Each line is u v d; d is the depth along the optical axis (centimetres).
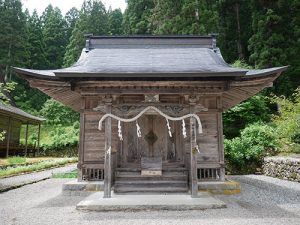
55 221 607
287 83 2406
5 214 672
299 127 1379
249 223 586
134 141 1053
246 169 1666
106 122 830
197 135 1028
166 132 1062
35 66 5075
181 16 2569
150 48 1159
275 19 2547
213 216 649
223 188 952
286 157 1460
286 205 779
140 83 833
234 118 2102
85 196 920
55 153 3177
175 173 944
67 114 4147
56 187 1123
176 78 812
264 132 1702
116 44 1172
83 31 4522
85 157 1014
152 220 613
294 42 2534
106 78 808
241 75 786
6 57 4541
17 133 2786
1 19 4622
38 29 5488
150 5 3325
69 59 4428
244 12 3281
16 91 4497
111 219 623
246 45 3148
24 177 1436
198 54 1089
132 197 816
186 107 844
